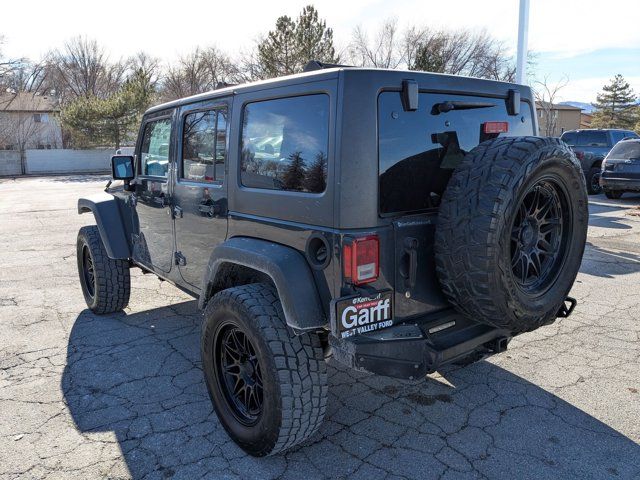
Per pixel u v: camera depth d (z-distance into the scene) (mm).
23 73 49844
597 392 3402
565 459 2688
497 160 2307
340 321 2189
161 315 5043
